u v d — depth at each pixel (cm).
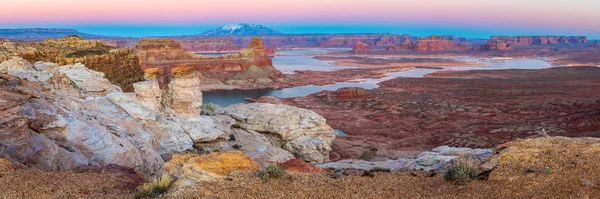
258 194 1470
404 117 7750
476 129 6450
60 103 2972
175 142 3503
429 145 5459
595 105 8425
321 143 4341
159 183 1547
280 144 4478
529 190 1388
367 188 1606
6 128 2044
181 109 3872
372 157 4741
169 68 13025
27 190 1483
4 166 1698
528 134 6038
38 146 2192
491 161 1733
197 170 1645
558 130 6219
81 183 1639
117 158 2636
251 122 4556
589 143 1809
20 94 2658
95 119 3067
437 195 1480
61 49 5256
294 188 1561
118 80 5469
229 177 1617
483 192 1438
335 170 2378
